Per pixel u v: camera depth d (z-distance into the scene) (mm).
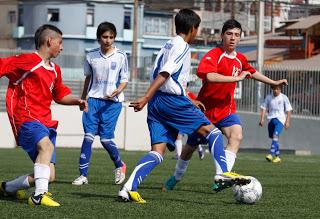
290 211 9578
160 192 11695
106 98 13734
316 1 78750
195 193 11617
